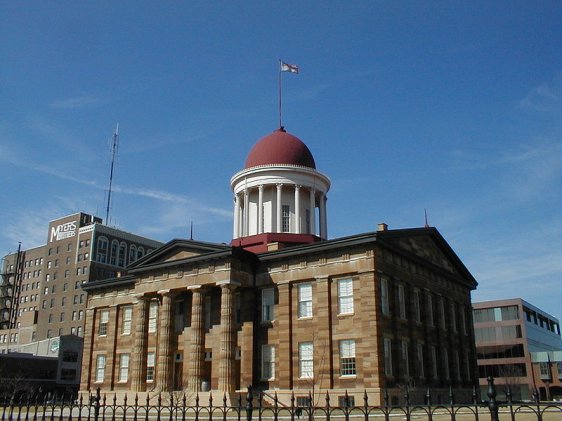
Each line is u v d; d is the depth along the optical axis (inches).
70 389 3939.5
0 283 6678.2
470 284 2669.8
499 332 5054.1
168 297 2175.2
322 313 1909.4
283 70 2901.1
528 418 1205.1
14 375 3351.4
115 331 2554.1
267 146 2652.6
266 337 2031.3
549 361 4795.8
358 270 1873.8
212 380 2076.8
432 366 2149.4
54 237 6240.2
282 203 2571.4
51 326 5856.3
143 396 2080.5
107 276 5905.5
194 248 2139.5
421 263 2199.8
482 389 4512.8
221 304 2053.4
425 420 1264.8
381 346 1790.1
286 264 2049.7
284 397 1887.3
